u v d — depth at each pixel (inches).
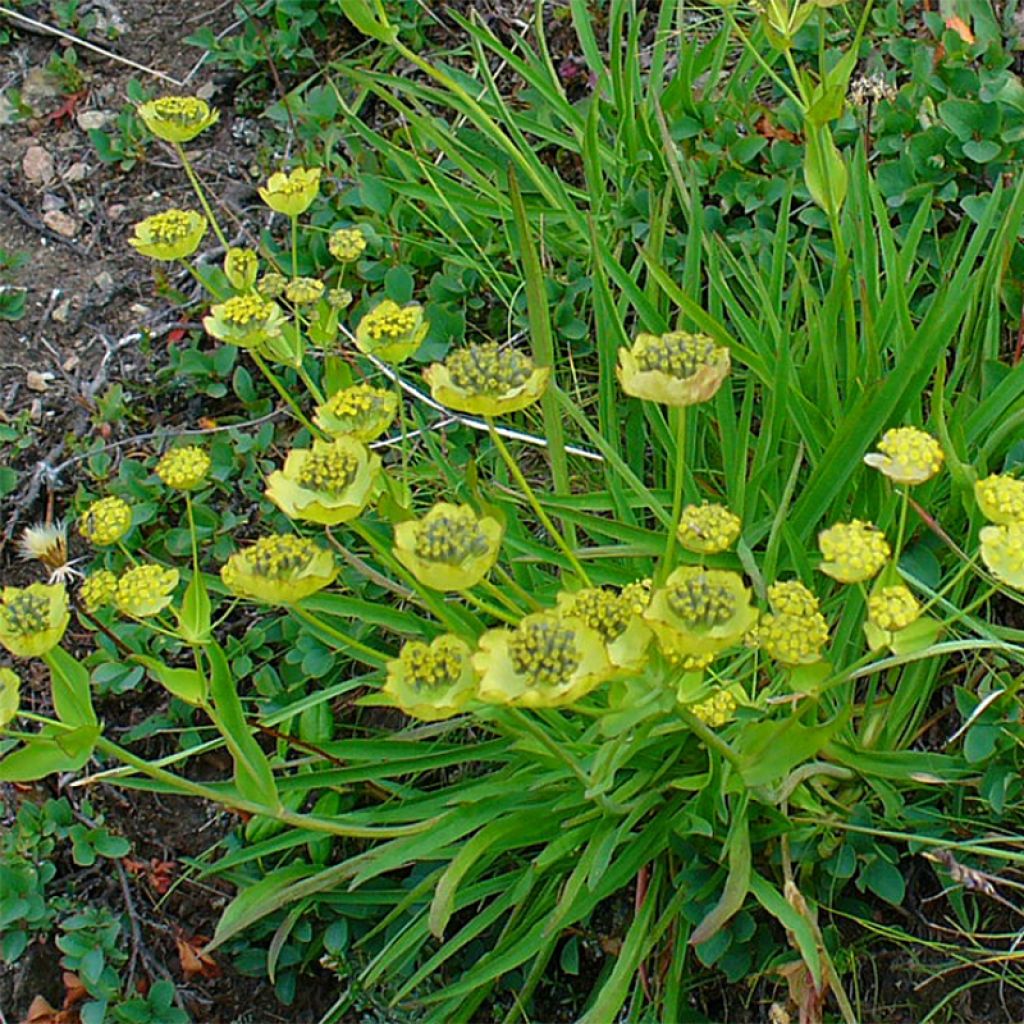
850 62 9.4
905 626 7.9
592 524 10.0
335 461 8.6
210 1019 10.4
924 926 9.7
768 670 10.0
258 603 11.5
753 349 10.4
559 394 10.2
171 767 11.2
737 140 12.2
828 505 9.9
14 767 8.0
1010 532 7.7
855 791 9.7
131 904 10.6
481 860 9.7
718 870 9.4
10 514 12.2
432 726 9.9
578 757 9.3
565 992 10.2
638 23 12.1
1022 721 9.2
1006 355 11.2
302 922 10.3
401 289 12.4
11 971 10.4
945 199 11.4
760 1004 9.8
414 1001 9.5
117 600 8.5
